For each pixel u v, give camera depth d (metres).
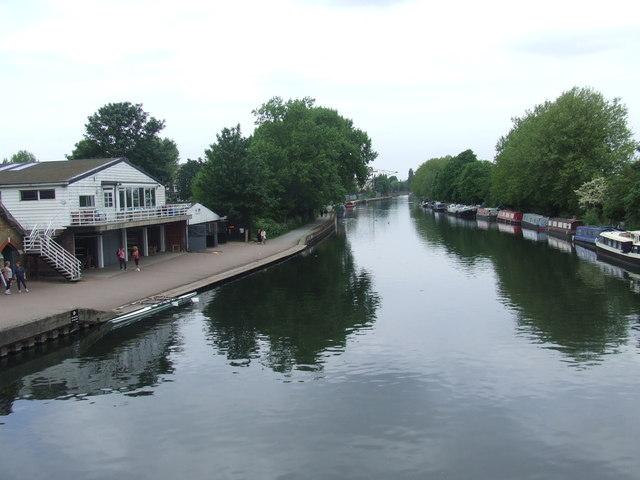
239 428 15.33
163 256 45.84
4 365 20.62
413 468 13.24
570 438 14.60
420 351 21.67
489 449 14.09
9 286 28.83
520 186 79.62
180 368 20.09
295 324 25.92
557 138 68.81
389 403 16.84
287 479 12.89
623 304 28.77
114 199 40.78
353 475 12.99
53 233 34.25
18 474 13.33
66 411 16.61
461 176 122.12
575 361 20.23
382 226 91.50
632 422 15.42
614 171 66.31
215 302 30.72
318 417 15.94
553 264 43.75
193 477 13.05
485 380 18.56
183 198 106.19
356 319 26.78
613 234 45.56
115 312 26.02
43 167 40.03
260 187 60.28
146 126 70.56
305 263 46.75
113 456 14.01
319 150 75.50
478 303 29.86
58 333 23.09
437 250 54.69
